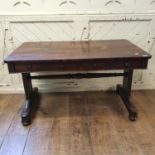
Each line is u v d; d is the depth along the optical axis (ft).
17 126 5.73
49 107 6.73
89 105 6.82
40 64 4.83
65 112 6.41
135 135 5.25
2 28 6.70
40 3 6.43
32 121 5.94
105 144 4.94
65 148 4.83
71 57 4.81
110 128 5.55
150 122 5.80
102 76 6.28
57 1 6.43
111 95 7.53
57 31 6.86
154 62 7.46
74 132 5.41
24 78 5.95
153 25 6.88
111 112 6.36
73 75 6.20
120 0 6.49
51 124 5.78
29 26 6.75
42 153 4.69
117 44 6.12
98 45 6.07
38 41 6.88
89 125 5.70
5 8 6.44
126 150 4.73
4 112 6.46
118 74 6.27
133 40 7.12
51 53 5.23
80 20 6.71
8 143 5.05
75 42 6.59
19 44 6.98
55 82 7.65
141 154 4.61
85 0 6.46
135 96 7.38
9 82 7.59
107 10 6.63
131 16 6.70
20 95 7.61
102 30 6.91
